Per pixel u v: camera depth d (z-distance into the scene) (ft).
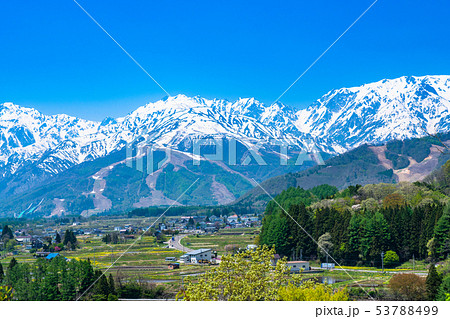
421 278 370.32
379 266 530.27
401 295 345.31
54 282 375.45
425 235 524.93
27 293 363.97
